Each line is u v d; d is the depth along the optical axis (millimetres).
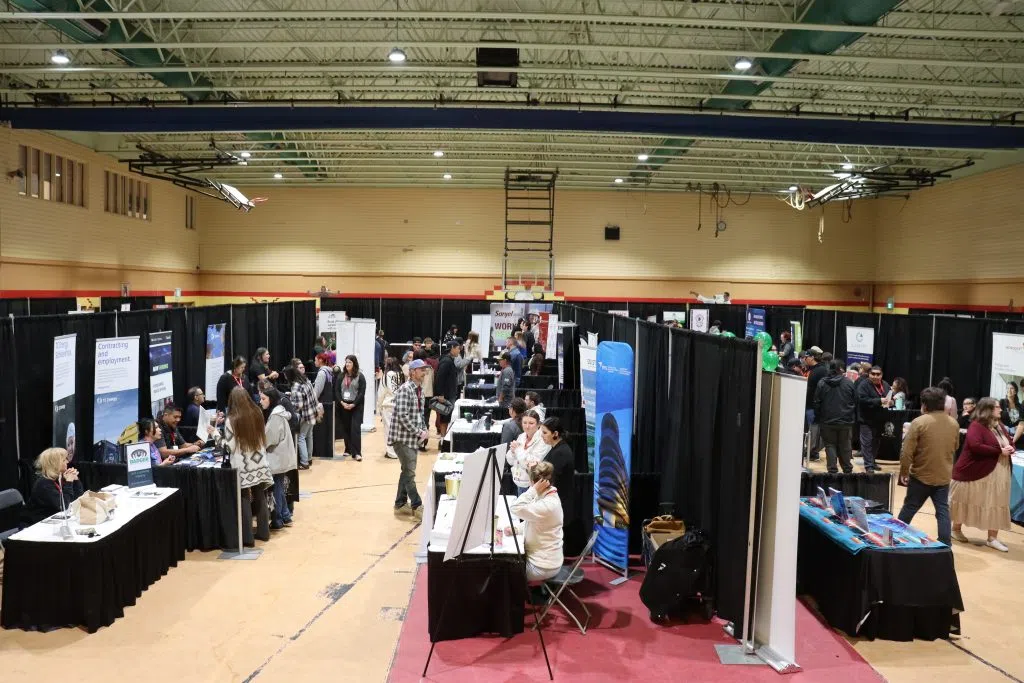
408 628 4621
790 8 8398
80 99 11781
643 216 20672
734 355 4527
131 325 7781
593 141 14961
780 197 20031
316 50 10242
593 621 4758
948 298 17406
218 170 17750
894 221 19781
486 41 8578
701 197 20703
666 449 5875
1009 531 6945
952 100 11492
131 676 3984
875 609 4562
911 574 4523
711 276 20859
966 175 16578
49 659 4164
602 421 5789
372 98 12133
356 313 20156
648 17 7539
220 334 10375
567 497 5441
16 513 5414
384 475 8898
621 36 9508
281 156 16188
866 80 9883
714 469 4816
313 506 7473
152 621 4684
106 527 4750
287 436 6766
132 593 4941
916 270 18750
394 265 20531
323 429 9836
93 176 14844
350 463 9578
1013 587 5527
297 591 5203
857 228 20859
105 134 14836
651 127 11555
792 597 4148
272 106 11188
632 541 6074
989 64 8422
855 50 9734
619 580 5484
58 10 7703
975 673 4172
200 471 5984
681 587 4711
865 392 9641
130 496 5473
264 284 20516
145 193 17359
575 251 20672
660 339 6094
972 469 6418
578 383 11078
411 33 9523
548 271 20641
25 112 11438
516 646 4387
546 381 11422
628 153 15719
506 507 4336
